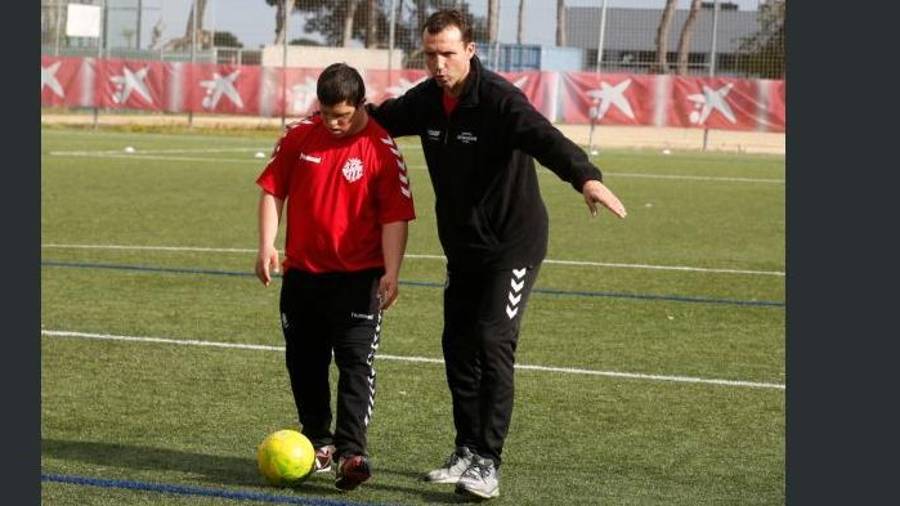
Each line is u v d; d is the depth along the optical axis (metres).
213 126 69.88
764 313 20.38
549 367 16.38
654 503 11.34
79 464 12.09
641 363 16.70
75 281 22.06
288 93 61.91
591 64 66.38
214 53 71.25
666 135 71.62
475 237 11.88
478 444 11.64
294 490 11.52
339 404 11.91
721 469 12.34
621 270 24.69
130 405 14.25
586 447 13.01
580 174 11.17
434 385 15.36
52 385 15.05
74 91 64.75
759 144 68.75
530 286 11.97
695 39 64.19
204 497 11.20
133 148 55.34
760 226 32.41
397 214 11.95
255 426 13.57
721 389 15.43
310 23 72.69
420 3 70.38
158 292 21.16
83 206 33.50
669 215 34.53
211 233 28.88
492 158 11.69
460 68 11.49
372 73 60.19
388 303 11.88
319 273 12.05
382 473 12.14
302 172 12.07
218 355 16.72
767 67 63.22
